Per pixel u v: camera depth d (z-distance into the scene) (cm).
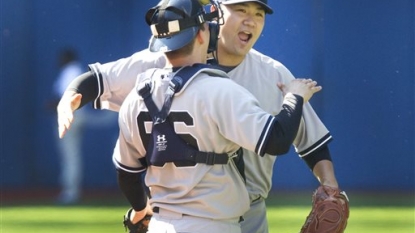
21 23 4962
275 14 4362
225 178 1235
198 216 1227
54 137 4962
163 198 1244
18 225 3322
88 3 4938
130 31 4916
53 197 4534
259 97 1432
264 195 1468
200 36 1262
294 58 4553
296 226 3141
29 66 4966
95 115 4838
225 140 1229
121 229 3128
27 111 4972
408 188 4709
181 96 1220
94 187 4891
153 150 1241
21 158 4981
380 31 4678
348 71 4672
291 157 4684
